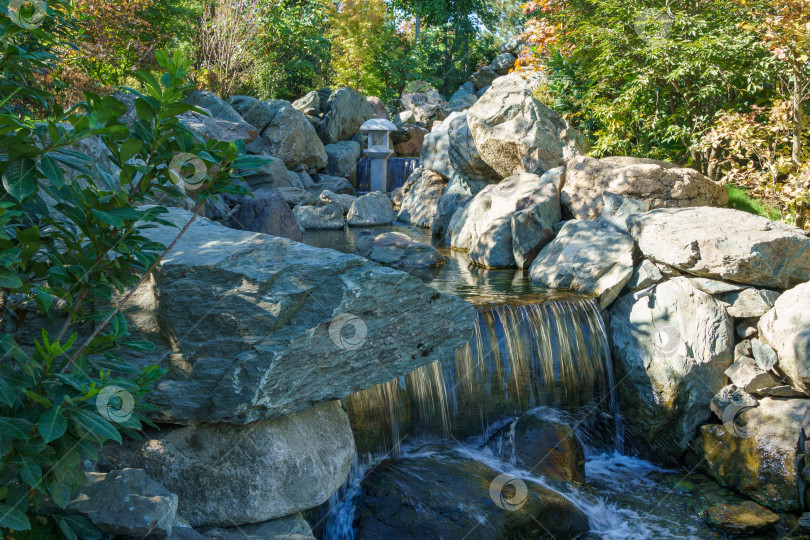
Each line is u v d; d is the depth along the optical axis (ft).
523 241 31.58
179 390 12.41
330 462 13.88
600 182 30.55
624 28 34.83
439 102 102.17
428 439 19.69
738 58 31.37
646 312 23.32
